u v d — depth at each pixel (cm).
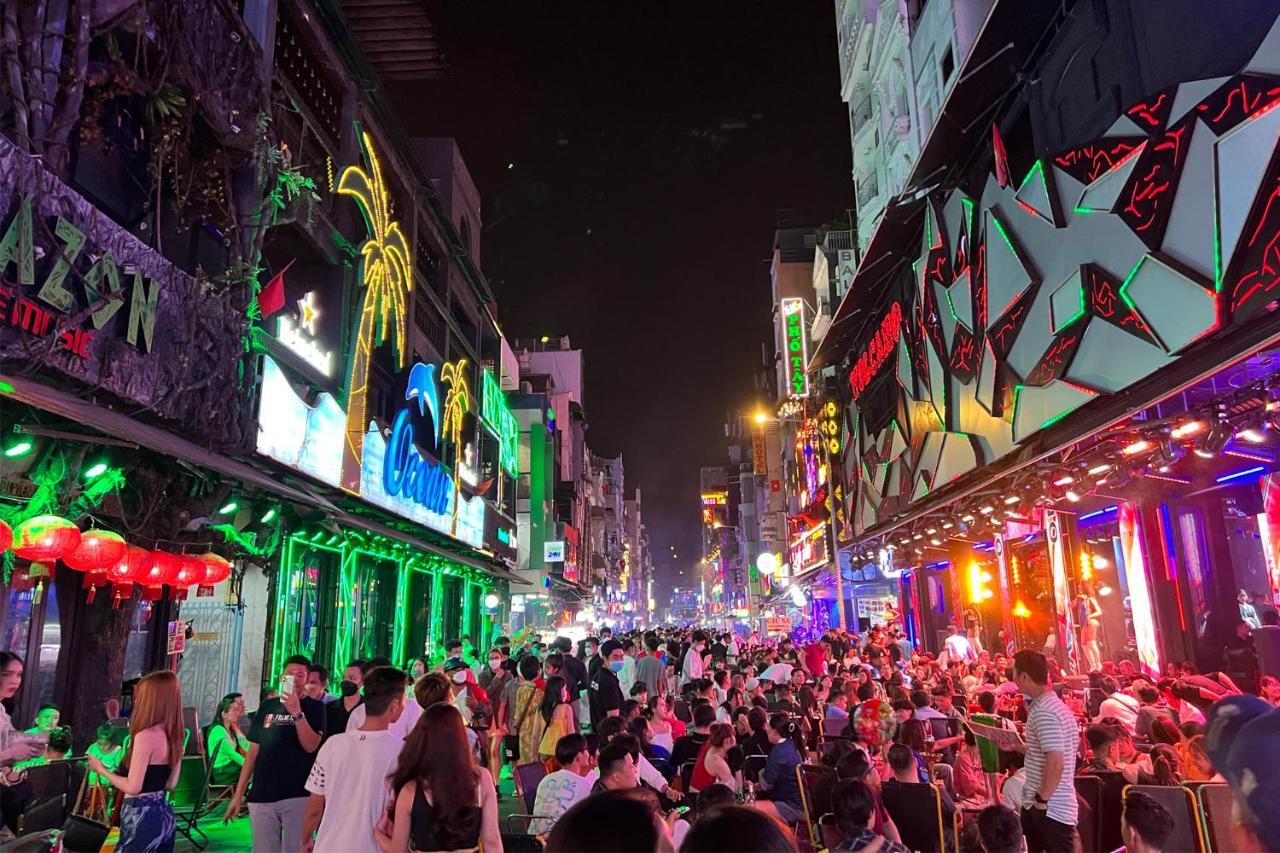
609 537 8475
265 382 1105
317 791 447
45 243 700
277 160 1132
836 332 2448
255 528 1198
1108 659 1398
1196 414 861
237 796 628
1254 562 1166
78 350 731
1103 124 1118
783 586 5178
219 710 940
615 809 162
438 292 2458
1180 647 1190
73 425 738
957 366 1533
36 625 893
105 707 903
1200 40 906
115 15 820
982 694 923
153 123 934
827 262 4053
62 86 768
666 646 2094
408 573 2412
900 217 1744
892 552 2400
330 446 1386
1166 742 682
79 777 736
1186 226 852
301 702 575
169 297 885
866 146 3228
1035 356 1191
